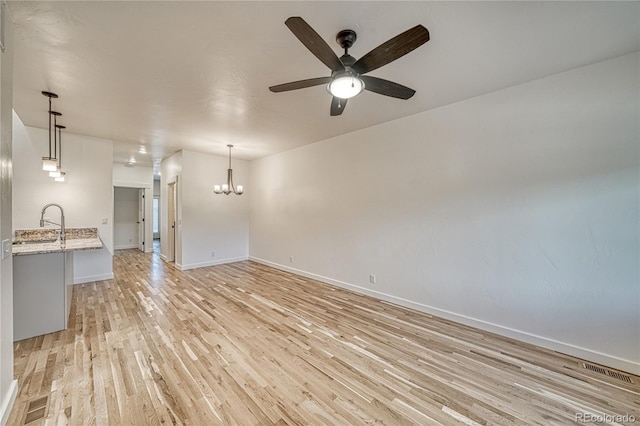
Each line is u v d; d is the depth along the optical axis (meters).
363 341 2.58
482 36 1.90
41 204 3.96
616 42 1.97
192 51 2.07
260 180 6.11
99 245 3.06
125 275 4.97
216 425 1.57
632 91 2.11
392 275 3.60
